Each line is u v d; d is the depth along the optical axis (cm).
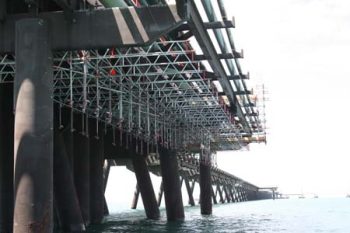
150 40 2627
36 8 2669
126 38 2642
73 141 4322
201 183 6925
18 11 3028
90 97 4231
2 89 3453
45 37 2534
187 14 2553
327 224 5141
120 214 7775
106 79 3728
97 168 4878
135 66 3353
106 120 4053
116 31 2652
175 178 5441
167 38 3228
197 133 5959
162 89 4038
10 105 3481
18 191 2361
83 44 2639
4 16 2661
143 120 4672
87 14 2670
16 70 2483
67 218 3622
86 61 3181
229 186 17612
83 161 4334
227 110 5019
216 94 4347
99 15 2669
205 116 5088
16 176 2381
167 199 5453
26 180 2359
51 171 2430
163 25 2631
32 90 2436
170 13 2636
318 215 7150
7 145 3419
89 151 4697
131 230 4091
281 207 11494
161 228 4331
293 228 4541
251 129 6869
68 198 3638
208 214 6919
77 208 3691
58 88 3616
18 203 2353
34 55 2478
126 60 3544
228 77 4175
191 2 2636
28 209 2339
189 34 3125
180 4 2538
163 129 4981
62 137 3847
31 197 2347
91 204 4806
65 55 2978
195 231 4044
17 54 2494
